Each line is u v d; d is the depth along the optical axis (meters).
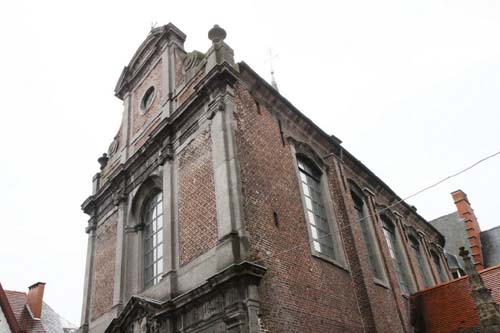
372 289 13.52
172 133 14.27
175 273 11.85
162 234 14.14
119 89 19.44
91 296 16.39
